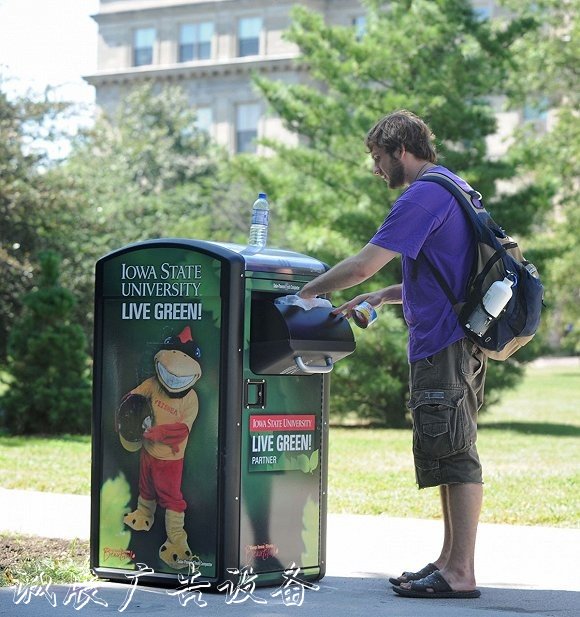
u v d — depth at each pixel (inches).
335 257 837.2
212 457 221.5
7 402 713.6
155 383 228.2
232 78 2326.5
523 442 698.8
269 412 226.7
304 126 875.4
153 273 229.3
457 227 219.6
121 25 2421.3
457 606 211.8
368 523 335.0
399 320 837.8
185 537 223.6
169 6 2372.0
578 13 1393.9
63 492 418.3
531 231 858.1
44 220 924.6
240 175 909.8
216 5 2336.4
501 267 218.2
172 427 225.5
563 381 1660.9
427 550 284.8
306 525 234.5
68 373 720.3
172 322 227.0
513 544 294.8
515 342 220.7
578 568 259.1
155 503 227.0
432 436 217.9
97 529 233.6
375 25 877.8
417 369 220.7
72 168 1175.0
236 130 2333.9
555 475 485.1
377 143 229.8
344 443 678.5
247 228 1533.0
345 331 229.9
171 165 1674.5
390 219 219.3
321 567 238.5
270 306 222.4
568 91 1441.9
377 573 251.3
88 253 985.5
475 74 824.3
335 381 848.9
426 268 219.8
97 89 2431.1
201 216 1485.0
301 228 865.5
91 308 970.1
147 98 1800.0
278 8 2289.6
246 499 222.8
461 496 220.5
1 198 890.7
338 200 856.9
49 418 709.9
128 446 230.7
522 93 1413.6
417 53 837.2
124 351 232.2
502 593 227.0
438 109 808.3
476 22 849.5
